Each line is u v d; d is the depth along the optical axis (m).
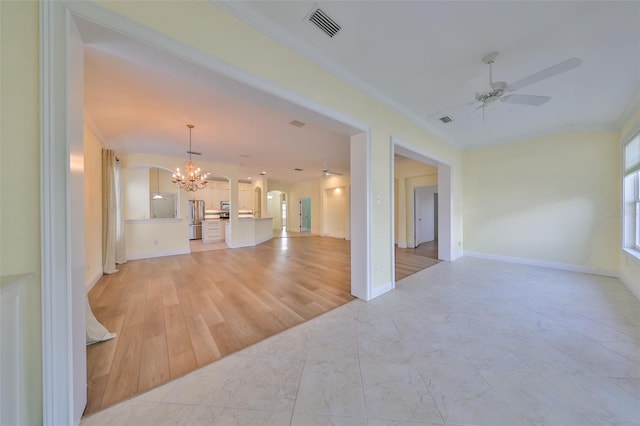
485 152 5.24
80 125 1.30
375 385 1.54
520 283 3.60
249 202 10.38
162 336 2.14
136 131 4.00
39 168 1.12
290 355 1.86
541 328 2.25
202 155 5.91
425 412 1.33
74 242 1.21
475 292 3.24
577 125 4.07
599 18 1.79
